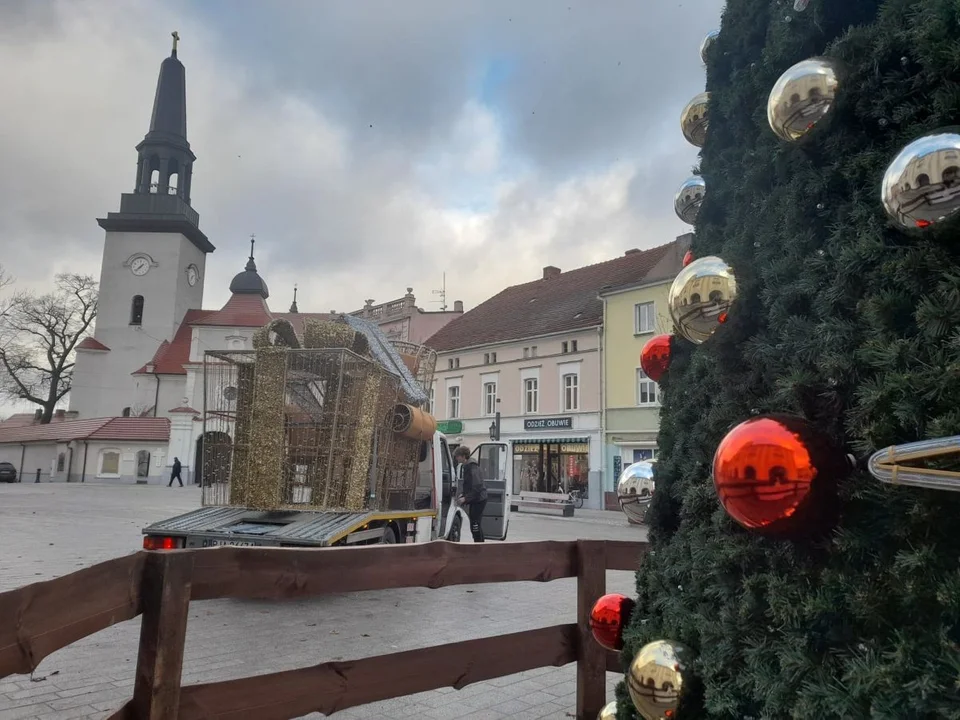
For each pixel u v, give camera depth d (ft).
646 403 90.84
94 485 118.83
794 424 4.51
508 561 10.03
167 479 128.26
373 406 26.58
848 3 5.49
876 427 4.22
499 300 130.93
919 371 4.17
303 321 27.66
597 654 10.83
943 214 3.92
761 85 5.99
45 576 26.00
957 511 4.00
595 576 11.02
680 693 5.56
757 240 5.77
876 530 4.35
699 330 5.78
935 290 4.25
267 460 25.67
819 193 5.19
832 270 4.91
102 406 154.61
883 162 4.67
